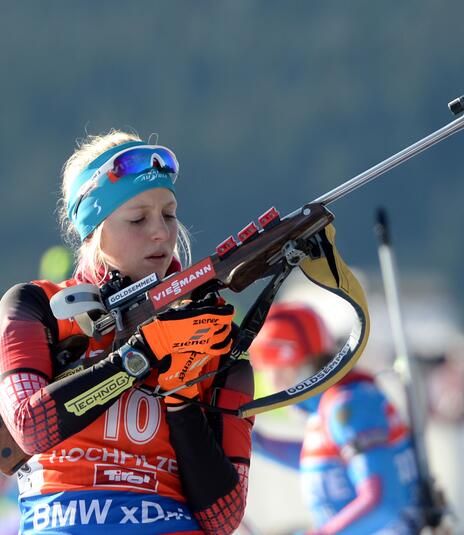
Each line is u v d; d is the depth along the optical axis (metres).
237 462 9.73
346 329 30.28
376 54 132.62
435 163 120.56
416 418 19.08
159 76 131.50
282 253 9.22
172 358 8.98
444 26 134.25
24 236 114.62
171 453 9.37
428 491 18.56
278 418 26.56
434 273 108.62
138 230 9.58
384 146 128.25
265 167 126.88
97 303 9.21
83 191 9.71
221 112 130.62
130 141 9.79
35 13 131.88
